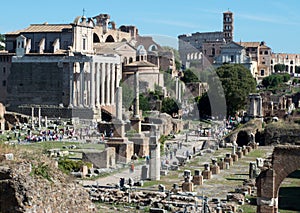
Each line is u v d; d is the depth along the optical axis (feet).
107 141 323.16
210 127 412.77
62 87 631.56
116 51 634.43
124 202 180.55
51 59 639.35
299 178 238.07
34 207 100.07
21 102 654.12
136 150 323.16
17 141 359.05
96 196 184.44
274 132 398.83
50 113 606.14
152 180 232.53
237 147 344.28
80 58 620.08
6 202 99.25
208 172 238.68
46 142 360.69
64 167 242.37
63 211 109.50
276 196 152.76
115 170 267.59
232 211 171.01
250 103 459.32
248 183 213.25
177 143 359.46
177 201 179.32
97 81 617.62
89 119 583.99
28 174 104.78
